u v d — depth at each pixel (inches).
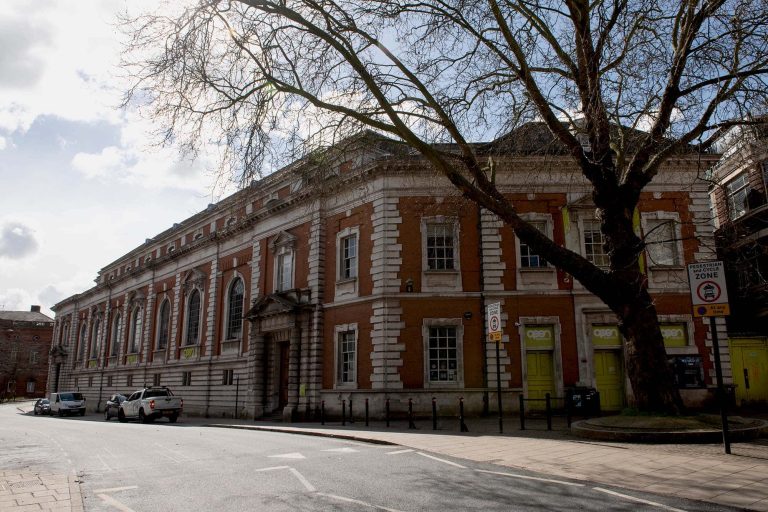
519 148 665.0
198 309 1485.0
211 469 404.5
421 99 587.5
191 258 1549.0
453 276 897.5
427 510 260.2
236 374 1257.4
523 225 558.6
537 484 314.8
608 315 862.5
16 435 791.1
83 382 2186.3
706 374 847.7
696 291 406.0
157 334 1673.2
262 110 541.3
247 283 1274.6
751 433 458.3
